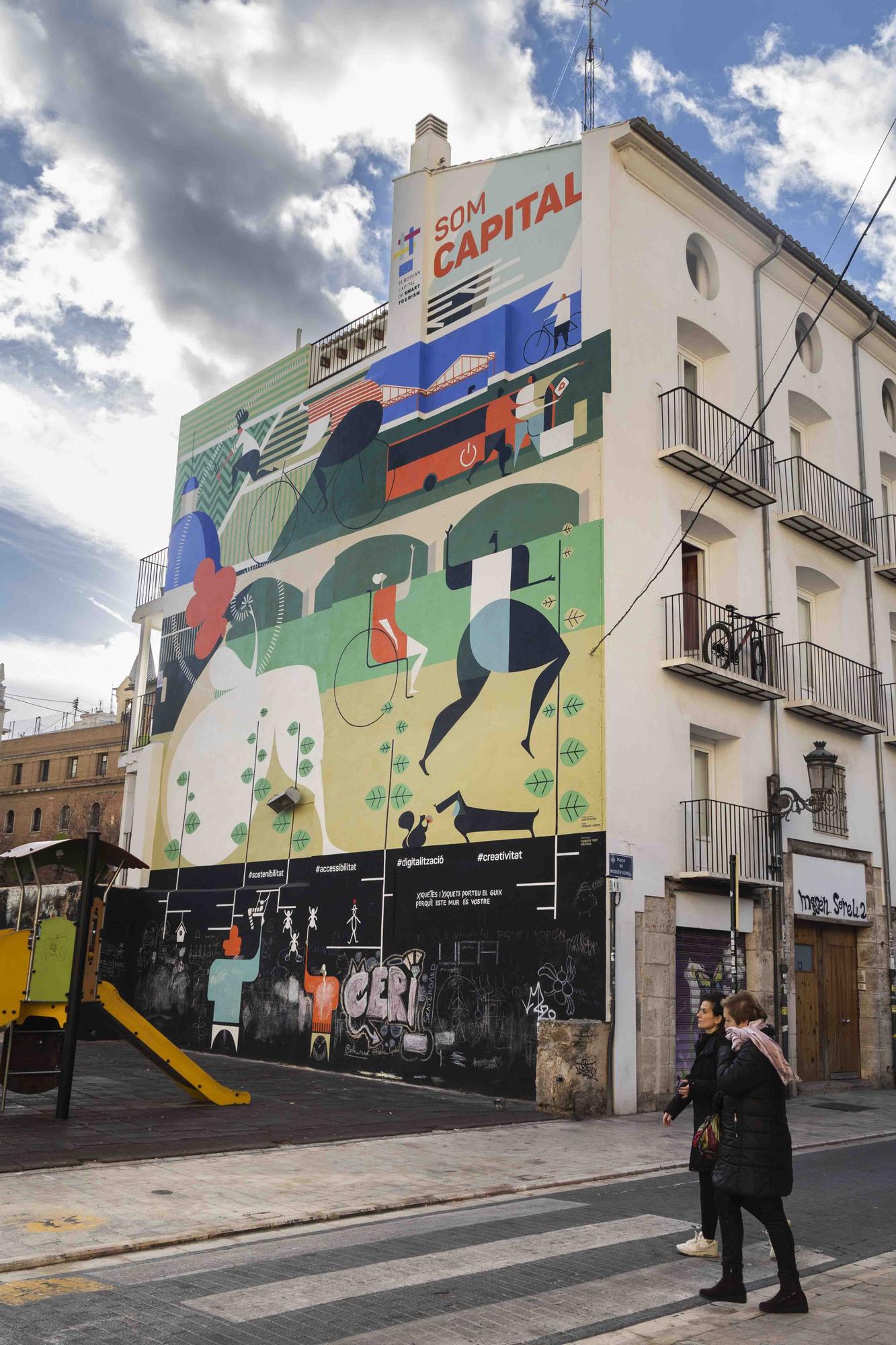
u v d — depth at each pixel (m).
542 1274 6.47
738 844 17.27
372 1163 10.15
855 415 23.03
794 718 19.11
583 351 17.27
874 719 21.16
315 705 20.84
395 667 19.22
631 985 14.90
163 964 22.88
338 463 21.67
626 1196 9.16
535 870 15.92
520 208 19.06
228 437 25.25
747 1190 5.97
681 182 18.62
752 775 17.84
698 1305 6.00
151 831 24.20
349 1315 5.58
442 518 19.02
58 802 50.06
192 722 24.03
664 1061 15.06
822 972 19.09
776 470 20.02
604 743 15.38
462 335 19.56
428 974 17.14
